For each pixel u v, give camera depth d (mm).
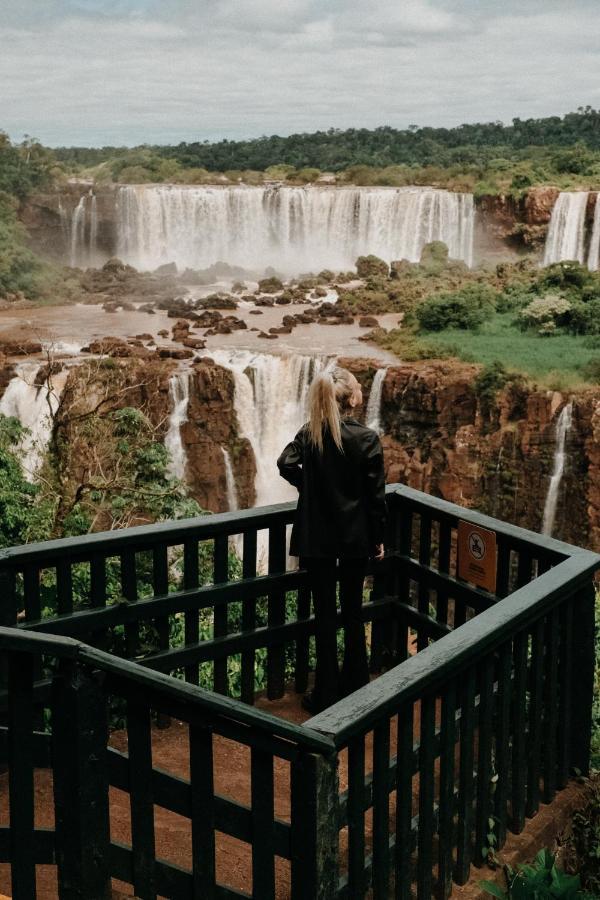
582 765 4562
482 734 3779
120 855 3008
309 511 4625
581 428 33656
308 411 4598
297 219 68938
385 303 48500
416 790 4387
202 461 36562
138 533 4398
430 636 5199
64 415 14969
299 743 2814
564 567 4180
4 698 4113
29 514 12523
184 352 38000
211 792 2918
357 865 3178
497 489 35406
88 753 2820
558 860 4250
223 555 4727
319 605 4785
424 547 5145
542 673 4176
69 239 71375
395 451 36438
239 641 4844
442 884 3674
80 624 4316
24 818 2842
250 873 3805
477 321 43188
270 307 50219
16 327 44750
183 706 2900
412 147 119125
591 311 42375
